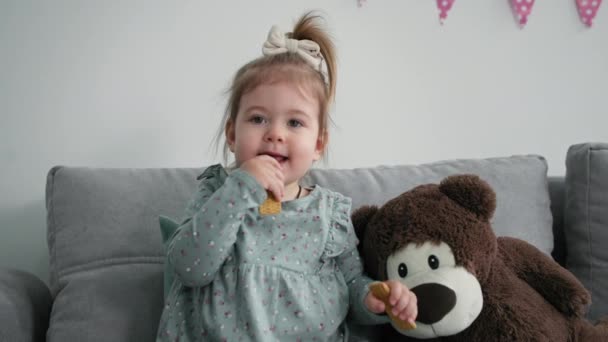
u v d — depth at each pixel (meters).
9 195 1.25
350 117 1.42
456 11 1.48
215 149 1.33
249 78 0.92
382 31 1.43
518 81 1.53
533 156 1.25
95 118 1.28
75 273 0.92
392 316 0.74
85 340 0.83
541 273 0.85
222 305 0.81
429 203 0.80
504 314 0.77
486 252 0.79
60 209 0.96
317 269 0.89
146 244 0.96
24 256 1.26
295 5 1.38
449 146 1.50
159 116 1.31
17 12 1.24
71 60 1.27
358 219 0.92
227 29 1.34
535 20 1.53
